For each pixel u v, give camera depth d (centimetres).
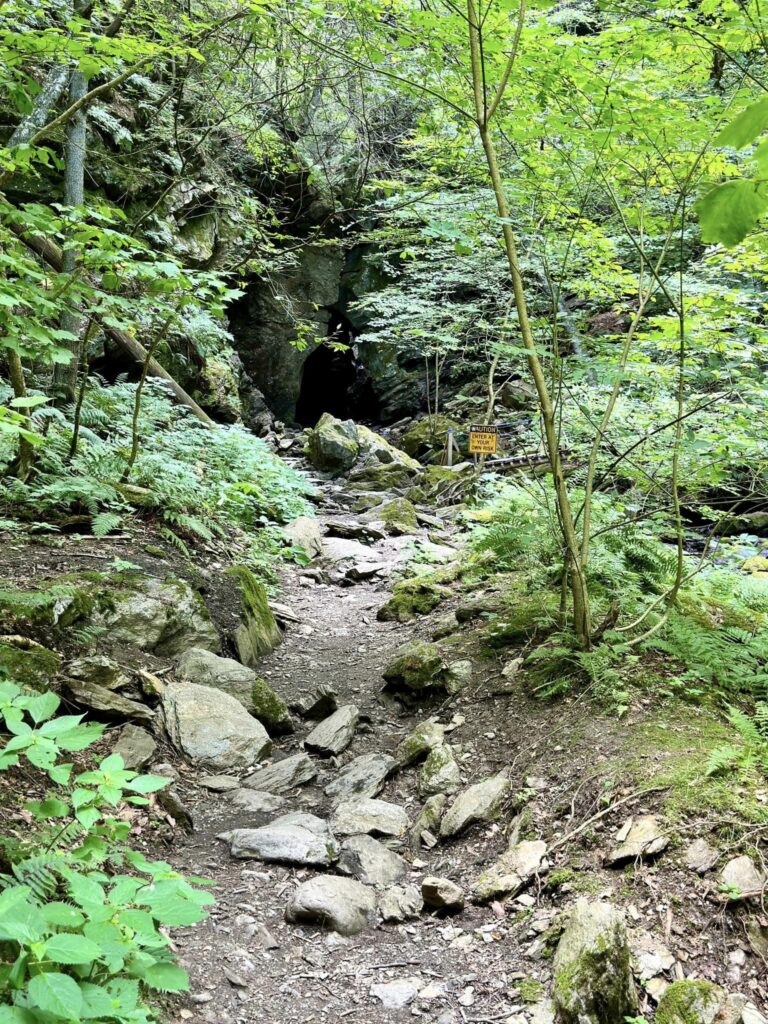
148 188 1069
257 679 457
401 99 960
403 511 992
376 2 454
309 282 1731
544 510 583
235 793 374
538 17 417
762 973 244
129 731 376
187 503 653
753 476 477
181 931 273
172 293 489
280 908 297
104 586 450
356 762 404
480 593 592
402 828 354
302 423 2238
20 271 376
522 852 312
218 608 528
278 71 927
